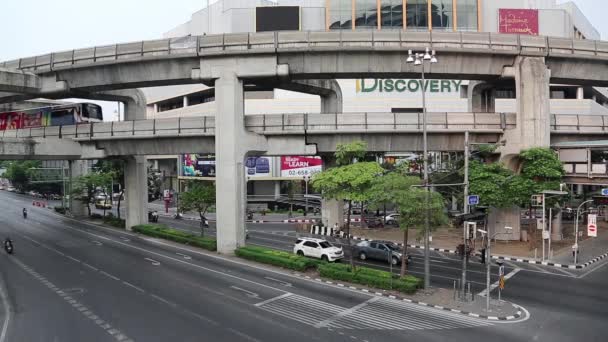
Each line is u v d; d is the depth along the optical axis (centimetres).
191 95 8325
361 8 7025
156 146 4156
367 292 2422
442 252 3634
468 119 3738
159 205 8331
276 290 2450
